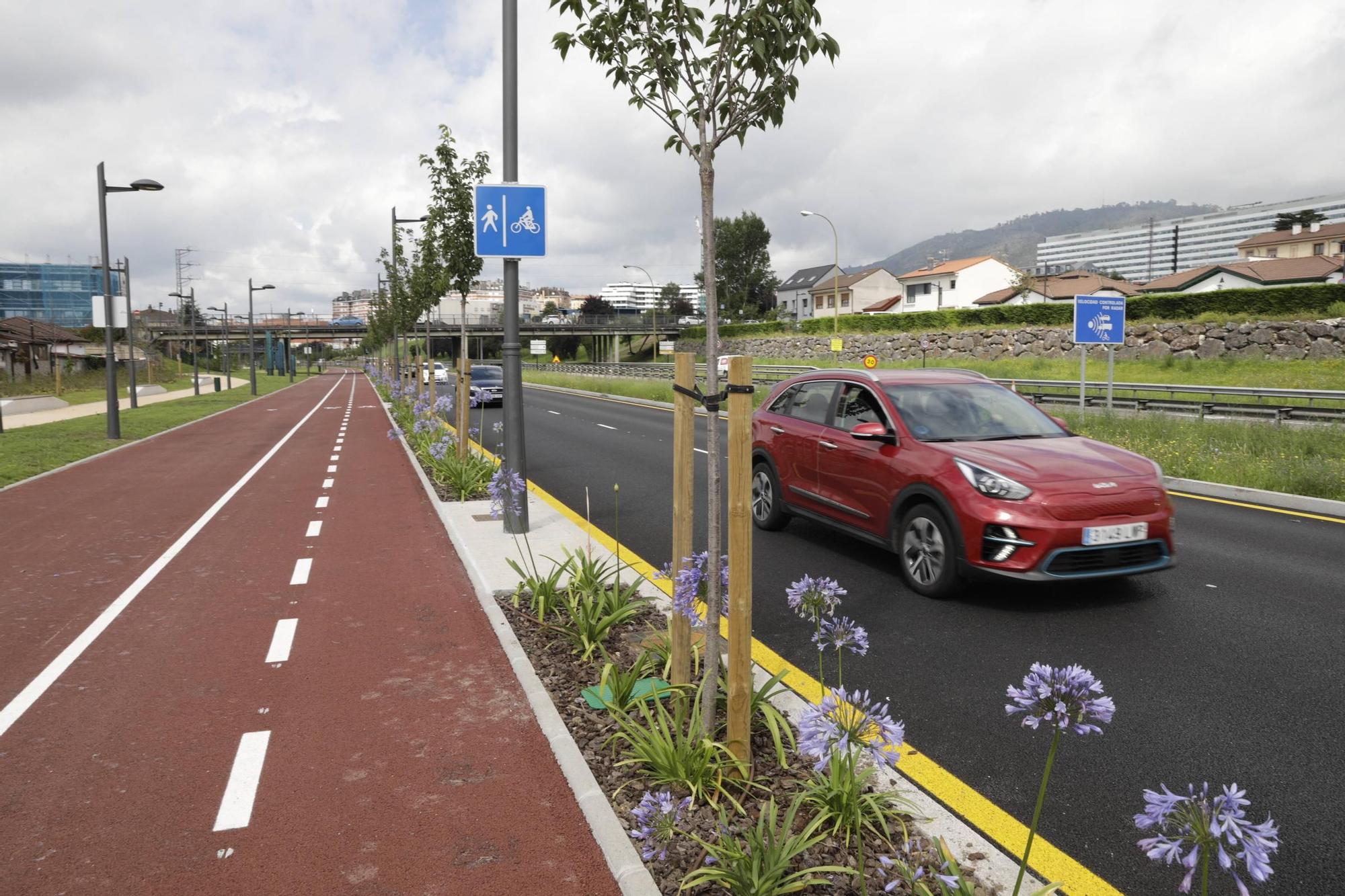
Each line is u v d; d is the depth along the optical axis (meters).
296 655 4.97
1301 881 2.77
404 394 26.06
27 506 10.64
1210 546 7.63
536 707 4.06
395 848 2.96
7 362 45.69
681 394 3.82
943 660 4.82
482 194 7.73
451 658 4.87
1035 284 69.75
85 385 50.72
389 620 5.62
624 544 7.88
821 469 7.33
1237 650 4.94
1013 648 5.00
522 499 8.18
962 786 3.40
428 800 3.29
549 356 128.75
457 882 2.75
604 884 2.74
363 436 20.45
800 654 4.92
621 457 14.84
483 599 6.00
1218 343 32.53
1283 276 53.81
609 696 3.99
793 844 2.70
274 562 7.37
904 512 6.36
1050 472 5.69
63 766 3.62
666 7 3.42
